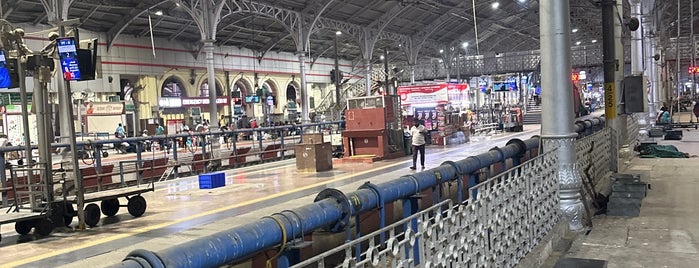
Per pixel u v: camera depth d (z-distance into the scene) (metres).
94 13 28.05
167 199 10.16
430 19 42.59
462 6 41.44
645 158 15.60
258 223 3.19
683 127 28.16
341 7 33.91
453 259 4.02
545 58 7.30
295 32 32.06
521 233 5.72
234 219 7.47
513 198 5.49
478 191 4.50
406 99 27.06
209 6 25.92
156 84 33.94
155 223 7.77
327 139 24.27
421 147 14.02
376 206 4.72
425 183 5.63
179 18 30.53
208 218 7.88
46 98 7.96
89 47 7.96
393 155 17.09
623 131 14.78
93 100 29.42
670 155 15.78
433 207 3.73
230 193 10.52
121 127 25.14
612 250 6.56
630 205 8.62
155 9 28.83
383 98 17.33
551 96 7.30
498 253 4.97
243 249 2.93
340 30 36.19
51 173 7.81
